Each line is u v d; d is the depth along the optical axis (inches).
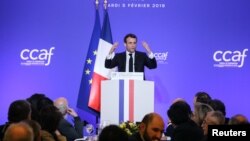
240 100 607.5
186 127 303.0
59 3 614.9
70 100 609.9
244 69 609.3
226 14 612.4
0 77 612.4
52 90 611.5
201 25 611.5
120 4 614.2
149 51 525.7
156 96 606.9
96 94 577.0
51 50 613.9
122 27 612.7
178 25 612.7
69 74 612.4
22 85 612.7
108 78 581.9
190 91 607.5
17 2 614.9
